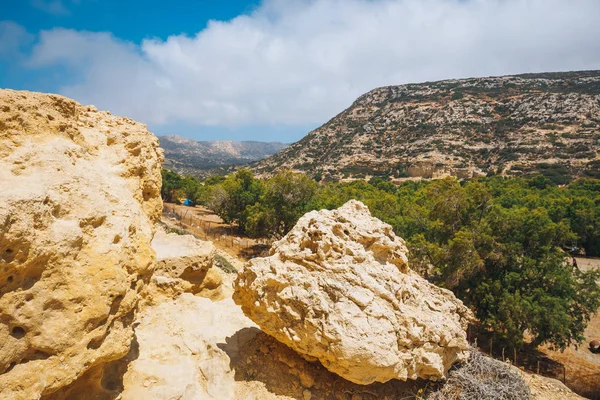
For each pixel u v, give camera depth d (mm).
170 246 15984
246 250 35531
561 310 18641
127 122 10398
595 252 43531
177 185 65750
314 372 9602
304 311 8734
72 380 5832
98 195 6957
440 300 10969
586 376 19031
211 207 45031
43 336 5566
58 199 6035
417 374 9375
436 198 29094
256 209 35875
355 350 7938
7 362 5230
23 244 5238
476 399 9570
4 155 5797
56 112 7129
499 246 21344
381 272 9383
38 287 5594
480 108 132375
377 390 9445
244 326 11578
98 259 6363
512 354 20578
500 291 20391
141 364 8797
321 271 9148
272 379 9320
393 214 30969
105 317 6320
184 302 12820
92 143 8359
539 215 22062
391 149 126500
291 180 35531
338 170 119938
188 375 8727
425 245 22766
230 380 9117
